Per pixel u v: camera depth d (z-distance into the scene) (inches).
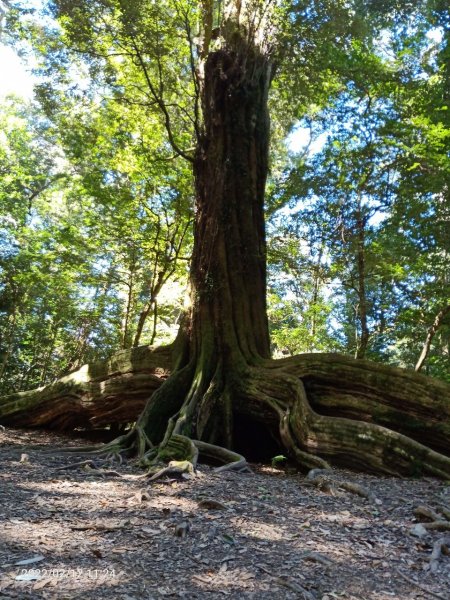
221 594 125.8
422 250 478.3
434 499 235.3
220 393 409.1
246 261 452.1
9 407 569.6
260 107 485.7
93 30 513.7
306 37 477.7
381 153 461.7
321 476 281.4
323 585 135.3
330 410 371.9
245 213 458.9
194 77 498.6
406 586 139.2
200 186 474.0
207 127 475.2
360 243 467.2
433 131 419.2
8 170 926.4
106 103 664.4
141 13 463.8
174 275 836.6
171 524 177.2
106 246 739.4
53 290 853.8
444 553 166.1
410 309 540.4
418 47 541.3
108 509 195.3
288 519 192.9
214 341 428.5
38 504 196.9
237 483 260.5
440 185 437.1
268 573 139.9
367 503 228.7
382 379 358.0
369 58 451.8
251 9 486.6
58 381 547.8
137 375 474.9
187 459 311.6
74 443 465.1
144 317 725.3
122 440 369.1
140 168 637.3
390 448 307.7
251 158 472.4
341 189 467.2
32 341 918.4
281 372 397.7
